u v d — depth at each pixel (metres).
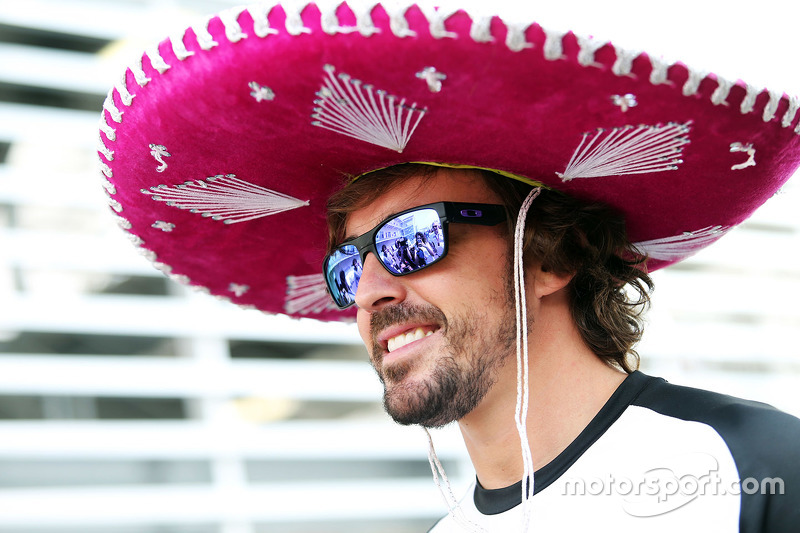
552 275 1.66
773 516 1.28
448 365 1.55
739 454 1.34
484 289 1.60
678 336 4.84
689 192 1.62
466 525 1.61
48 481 3.42
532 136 1.43
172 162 1.55
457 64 1.21
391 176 1.63
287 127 1.43
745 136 1.40
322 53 1.22
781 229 5.41
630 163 1.52
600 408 1.55
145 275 3.89
